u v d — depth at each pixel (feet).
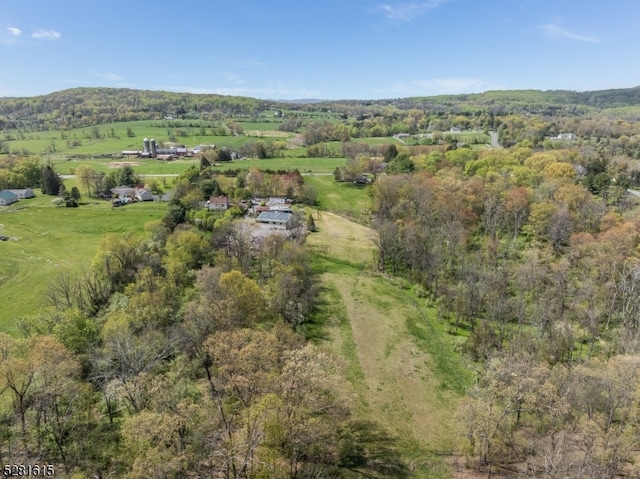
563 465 120.57
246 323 180.65
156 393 129.70
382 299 264.52
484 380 170.09
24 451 122.21
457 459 142.31
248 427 111.34
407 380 187.11
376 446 147.84
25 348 146.20
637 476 124.26
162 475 102.89
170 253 265.75
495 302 236.22
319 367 127.65
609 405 138.41
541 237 326.03
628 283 234.99
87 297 241.55
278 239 281.33
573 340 201.16
